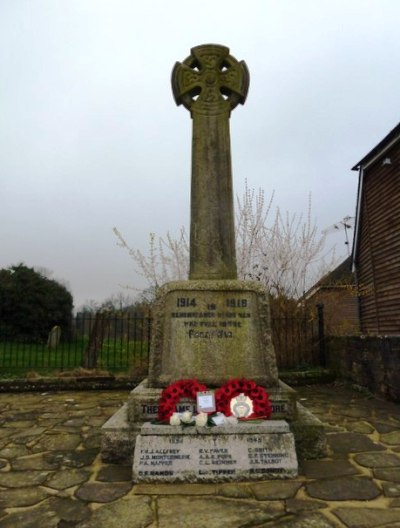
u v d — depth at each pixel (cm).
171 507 295
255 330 449
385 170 1247
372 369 730
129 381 854
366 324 1417
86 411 635
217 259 489
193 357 441
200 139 516
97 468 375
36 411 637
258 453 349
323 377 869
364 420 546
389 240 1230
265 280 1025
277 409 407
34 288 2400
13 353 1577
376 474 352
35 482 344
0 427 536
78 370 908
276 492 317
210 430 357
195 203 504
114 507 296
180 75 538
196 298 452
